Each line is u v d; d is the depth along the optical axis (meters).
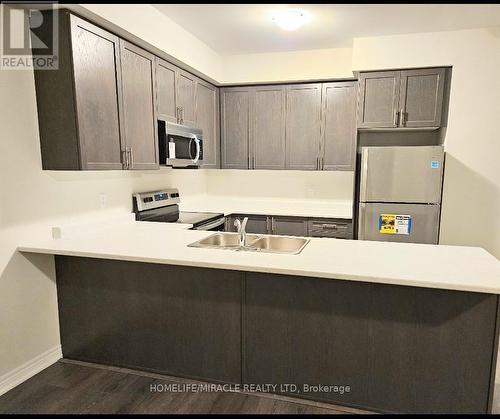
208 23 3.01
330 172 4.21
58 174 2.41
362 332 1.90
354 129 3.76
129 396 2.09
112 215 2.94
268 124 4.03
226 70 4.07
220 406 2.00
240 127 4.13
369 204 3.34
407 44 3.28
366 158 3.29
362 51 3.38
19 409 1.98
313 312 1.96
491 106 3.19
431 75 3.30
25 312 2.24
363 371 1.93
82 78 2.16
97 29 2.27
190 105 3.49
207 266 1.88
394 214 3.30
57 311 2.47
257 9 2.71
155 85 2.89
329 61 3.80
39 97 2.20
